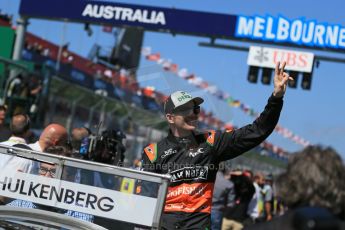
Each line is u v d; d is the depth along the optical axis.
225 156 4.36
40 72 12.08
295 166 2.17
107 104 13.41
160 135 13.12
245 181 10.66
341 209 2.10
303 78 13.34
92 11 13.80
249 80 13.64
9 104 11.34
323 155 2.16
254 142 4.27
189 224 4.24
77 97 13.20
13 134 6.10
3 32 14.13
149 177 3.66
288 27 13.15
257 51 13.48
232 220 10.64
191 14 13.48
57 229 3.51
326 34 12.97
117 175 3.72
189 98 4.35
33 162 3.88
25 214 3.57
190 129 4.34
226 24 13.38
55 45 18.98
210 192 4.34
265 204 11.88
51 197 3.83
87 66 19.22
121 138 6.71
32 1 14.02
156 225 3.62
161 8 13.58
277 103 4.09
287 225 2.09
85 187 3.78
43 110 12.09
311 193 2.10
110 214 3.71
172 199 4.30
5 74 11.54
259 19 13.26
